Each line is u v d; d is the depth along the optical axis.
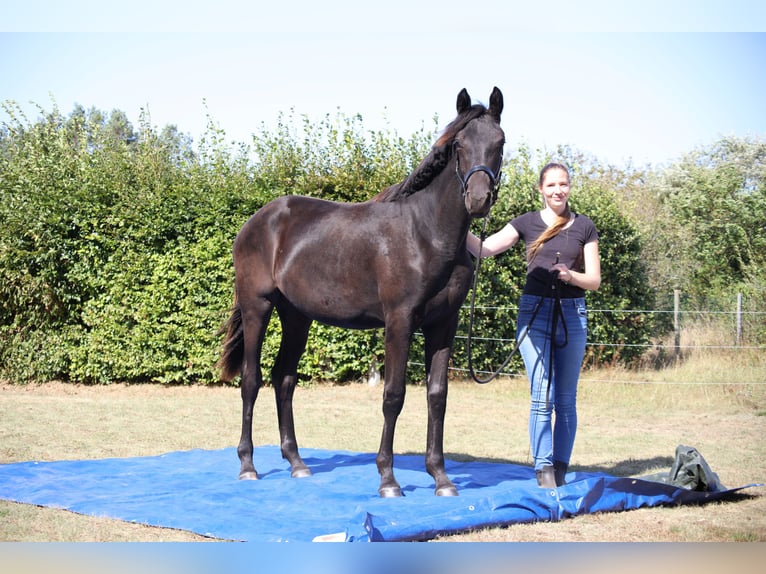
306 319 5.75
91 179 11.12
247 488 4.95
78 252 10.81
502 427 8.40
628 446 7.31
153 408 9.37
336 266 4.98
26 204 10.74
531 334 4.72
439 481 4.64
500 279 11.06
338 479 5.27
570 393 4.78
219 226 10.84
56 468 5.67
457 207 4.38
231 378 5.95
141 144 12.30
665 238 20.09
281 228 5.50
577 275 4.54
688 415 9.29
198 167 11.45
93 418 8.52
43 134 13.55
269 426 8.33
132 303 10.92
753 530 4.18
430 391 4.75
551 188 4.72
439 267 4.50
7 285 10.80
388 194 4.93
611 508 4.56
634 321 12.54
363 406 9.71
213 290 10.91
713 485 4.95
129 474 5.46
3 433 7.44
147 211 10.82
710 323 13.83
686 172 23.19
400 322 4.59
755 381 10.95
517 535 3.98
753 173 22.91
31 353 10.95
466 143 4.22
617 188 22.89
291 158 11.21
